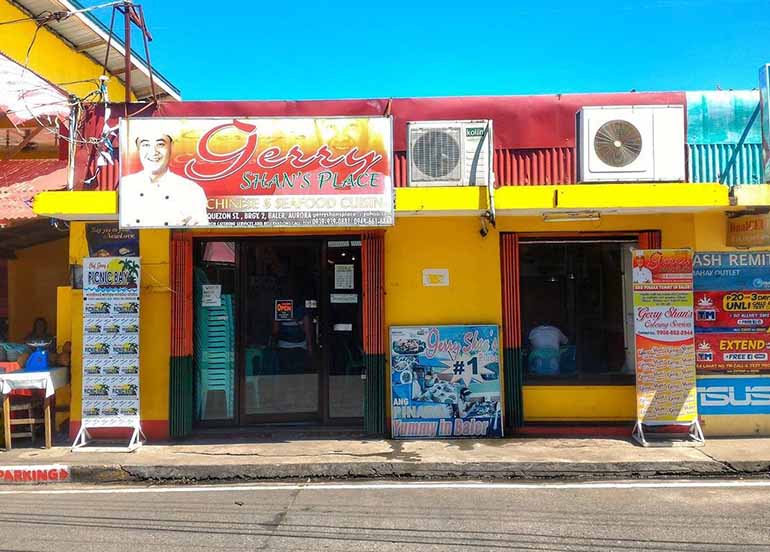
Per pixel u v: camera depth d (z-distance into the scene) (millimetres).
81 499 6238
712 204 7242
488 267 8445
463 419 8172
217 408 8688
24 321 12039
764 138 8070
